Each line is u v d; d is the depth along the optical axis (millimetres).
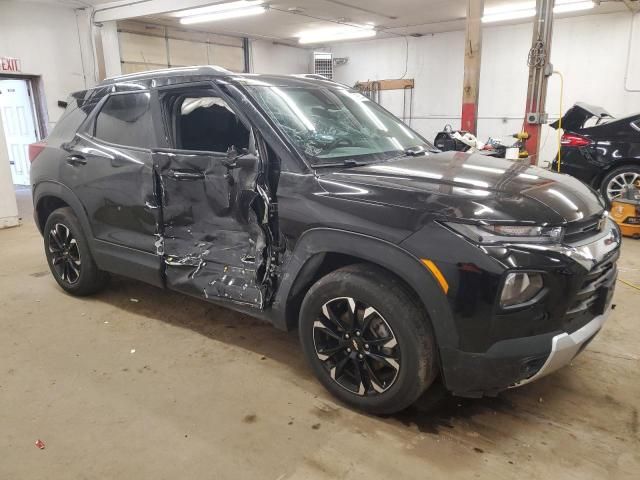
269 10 10719
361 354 2246
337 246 2201
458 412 2350
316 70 15531
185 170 2762
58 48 10367
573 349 2018
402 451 2080
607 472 1955
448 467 1985
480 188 2139
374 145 2840
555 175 2541
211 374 2701
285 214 2385
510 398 2463
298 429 2227
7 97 10570
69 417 2330
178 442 2148
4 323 3375
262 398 2471
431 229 1961
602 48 10898
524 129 7102
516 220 1914
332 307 2305
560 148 6344
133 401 2455
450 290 1917
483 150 6727
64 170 3467
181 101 3006
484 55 12633
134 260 3166
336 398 2449
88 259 3578
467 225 1919
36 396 2504
